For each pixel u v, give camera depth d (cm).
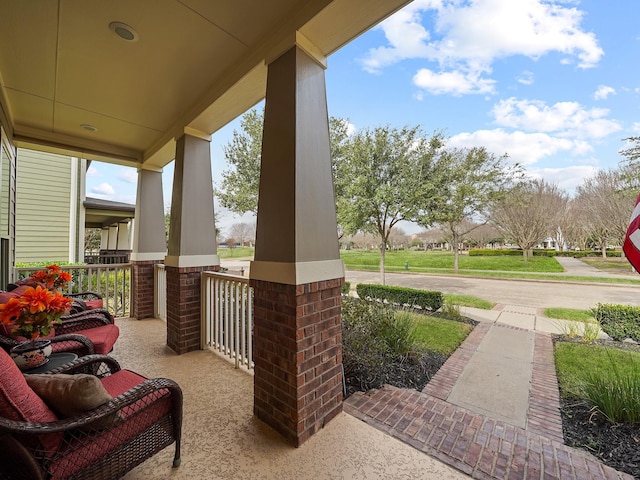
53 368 194
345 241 1569
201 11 202
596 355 369
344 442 191
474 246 1994
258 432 200
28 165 738
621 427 221
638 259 183
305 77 210
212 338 350
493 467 173
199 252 362
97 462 128
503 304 679
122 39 229
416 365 344
